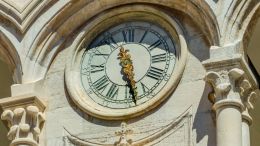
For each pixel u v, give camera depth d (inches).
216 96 1186.0
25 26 1295.5
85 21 1296.8
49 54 1289.4
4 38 1298.0
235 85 1188.5
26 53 1284.4
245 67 1200.8
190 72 1226.0
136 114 1220.5
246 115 1189.7
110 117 1227.9
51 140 1242.6
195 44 1238.9
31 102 1253.1
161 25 1266.0
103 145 1220.5
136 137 1210.0
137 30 1273.4
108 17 1286.9
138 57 1255.5
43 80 1275.8
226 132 1162.6
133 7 1278.3
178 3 1259.2
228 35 1213.1
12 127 1242.6
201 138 1188.5
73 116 1248.8
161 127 1208.2
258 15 1229.7
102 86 1254.3
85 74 1267.2
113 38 1277.1
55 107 1261.1
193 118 1202.0
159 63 1245.1
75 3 1290.6
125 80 1248.8
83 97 1254.3
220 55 1199.6
